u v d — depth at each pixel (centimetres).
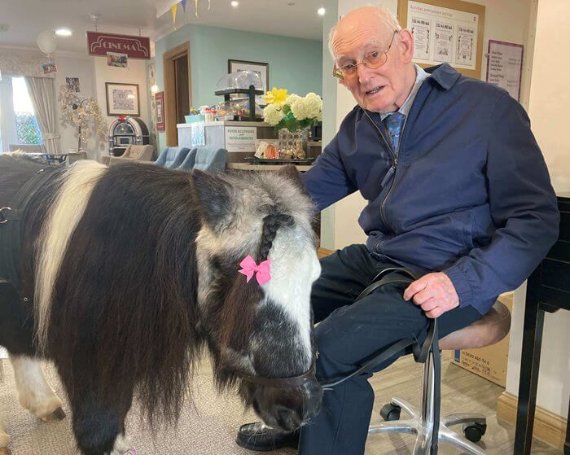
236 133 446
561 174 164
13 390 201
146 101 1038
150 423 112
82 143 1009
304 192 105
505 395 187
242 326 88
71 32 820
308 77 832
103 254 105
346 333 116
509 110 128
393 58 139
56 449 163
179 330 102
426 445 154
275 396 91
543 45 165
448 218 132
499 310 143
